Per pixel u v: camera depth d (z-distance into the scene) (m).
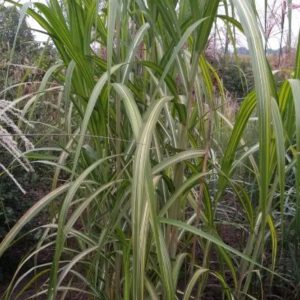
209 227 1.10
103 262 1.20
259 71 0.70
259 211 1.21
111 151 1.10
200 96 1.08
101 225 1.14
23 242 2.11
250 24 0.72
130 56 0.92
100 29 1.08
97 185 1.09
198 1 0.92
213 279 1.68
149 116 0.80
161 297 1.10
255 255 1.19
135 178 0.73
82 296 1.50
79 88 1.05
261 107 0.69
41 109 1.66
